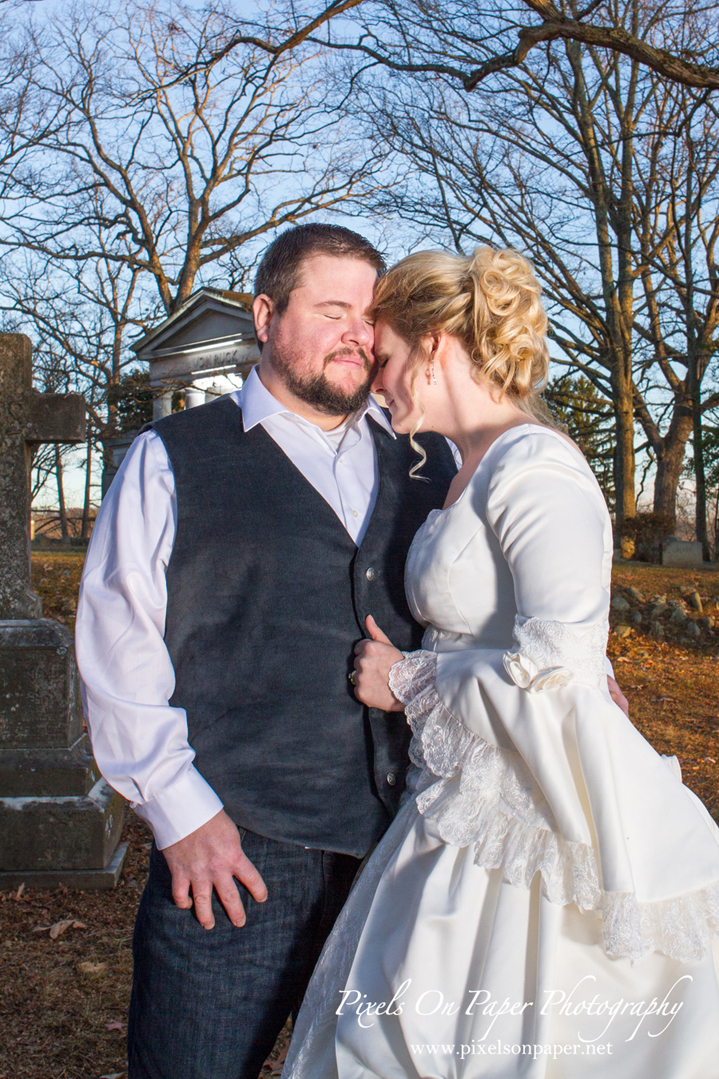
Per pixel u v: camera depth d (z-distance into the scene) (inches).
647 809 58.7
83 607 71.3
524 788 61.1
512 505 62.0
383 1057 61.5
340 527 76.5
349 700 74.0
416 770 73.4
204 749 71.5
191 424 77.1
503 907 60.2
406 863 66.7
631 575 431.8
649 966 59.2
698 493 800.9
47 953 124.8
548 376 75.4
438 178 725.9
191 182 853.2
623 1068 57.2
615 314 732.0
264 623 73.2
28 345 158.6
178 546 72.8
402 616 77.3
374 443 82.4
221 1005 69.1
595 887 57.4
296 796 71.6
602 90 709.3
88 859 147.1
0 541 157.3
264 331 79.0
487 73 362.3
